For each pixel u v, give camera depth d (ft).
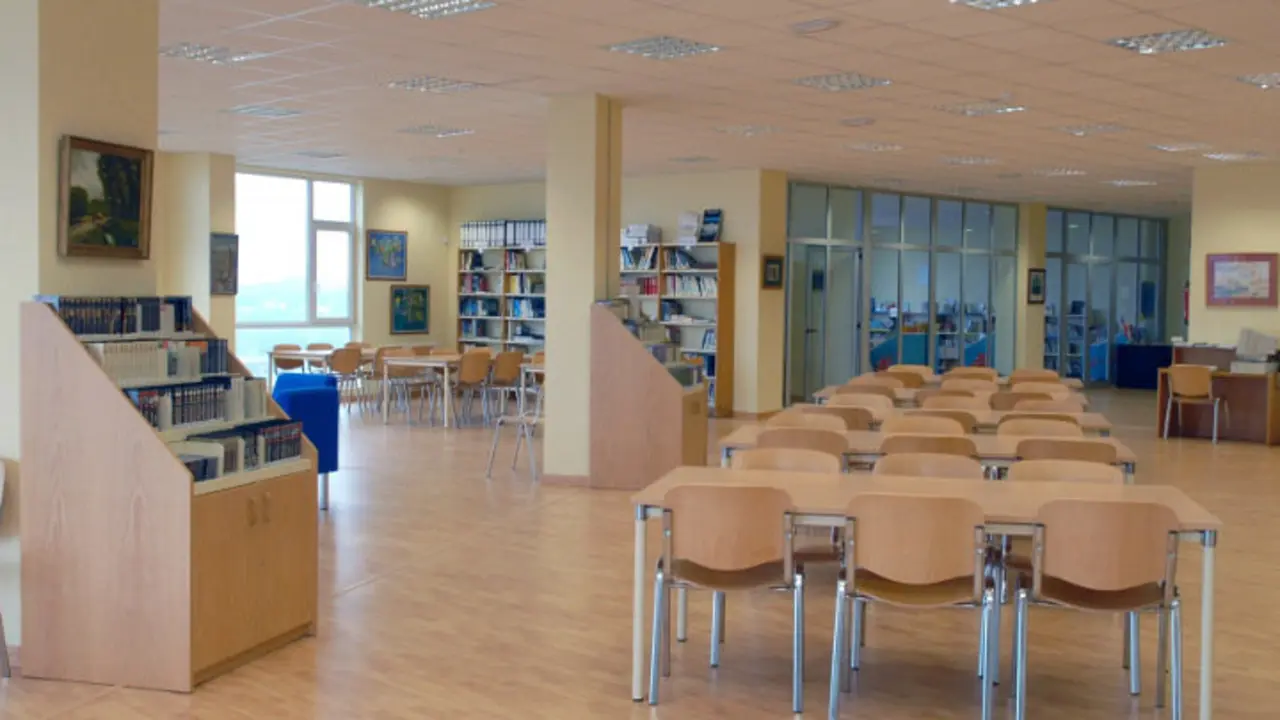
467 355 45.06
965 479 16.62
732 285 50.47
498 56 27.53
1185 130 38.06
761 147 42.88
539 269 57.21
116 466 15.01
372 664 16.15
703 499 14.20
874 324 58.65
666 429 30.89
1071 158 45.42
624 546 23.93
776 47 26.27
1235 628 18.44
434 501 28.99
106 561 15.10
